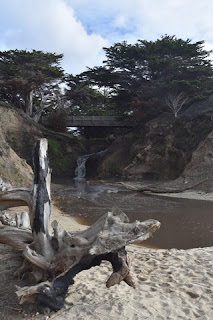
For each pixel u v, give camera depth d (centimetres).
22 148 3397
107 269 582
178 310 401
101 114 5266
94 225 417
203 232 1085
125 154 3531
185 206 1681
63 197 2020
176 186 2391
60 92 4081
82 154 4116
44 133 3809
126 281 417
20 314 395
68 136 4009
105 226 393
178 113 3525
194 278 516
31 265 462
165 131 3189
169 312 395
